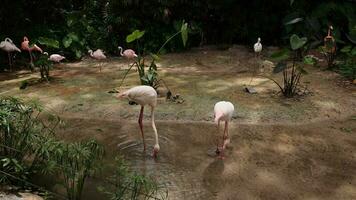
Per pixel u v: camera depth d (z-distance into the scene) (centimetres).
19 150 348
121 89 609
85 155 331
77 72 728
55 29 865
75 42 840
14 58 794
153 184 330
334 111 531
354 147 436
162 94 582
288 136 459
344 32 890
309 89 610
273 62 782
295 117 507
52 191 338
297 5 902
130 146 429
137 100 395
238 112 516
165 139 446
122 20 870
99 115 513
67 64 797
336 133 469
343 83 644
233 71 728
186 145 434
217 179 367
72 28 862
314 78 670
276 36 936
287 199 339
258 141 446
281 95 581
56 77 689
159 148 423
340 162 404
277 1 923
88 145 353
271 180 368
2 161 334
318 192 350
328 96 581
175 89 609
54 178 359
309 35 812
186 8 920
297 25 860
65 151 329
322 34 862
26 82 625
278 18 930
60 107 537
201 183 359
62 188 344
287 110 525
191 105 539
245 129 474
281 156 414
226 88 616
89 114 516
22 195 320
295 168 391
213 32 950
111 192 335
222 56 835
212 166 390
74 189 338
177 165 390
